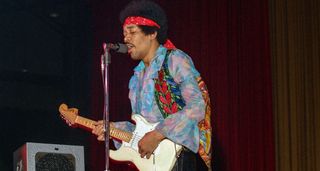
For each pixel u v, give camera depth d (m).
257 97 6.16
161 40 3.75
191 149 3.49
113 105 7.19
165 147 3.54
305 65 5.94
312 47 5.91
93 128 3.80
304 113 5.89
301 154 5.86
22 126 7.55
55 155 3.99
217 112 6.35
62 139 7.59
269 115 6.05
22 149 3.99
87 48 7.72
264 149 6.07
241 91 6.26
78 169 4.04
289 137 5.96
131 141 3.69
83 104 7.65
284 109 6.01
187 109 3.51
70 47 7.81
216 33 6.48
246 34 6.30
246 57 6.28
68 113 3.83
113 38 7.28
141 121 3.69
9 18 7.66
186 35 6.68
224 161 6.23
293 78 5.98
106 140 3.59
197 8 6.63
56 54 7.80
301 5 6.02
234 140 6.22
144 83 3.68
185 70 3.59
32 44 7.73
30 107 7.62
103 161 7.18
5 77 7.54
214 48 6.47
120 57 7.19
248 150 6.14
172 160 3.52
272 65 6.12
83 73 7.71
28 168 3.90
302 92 5.92
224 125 6.30
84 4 7.72
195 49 6.59
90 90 7.61
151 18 3.71
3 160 7.40
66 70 7.79
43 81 7.72
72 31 7.81
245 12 6.34
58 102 7.72
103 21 7.40
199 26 6.60
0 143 7.41
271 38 6.17
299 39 6.00
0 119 7.46
